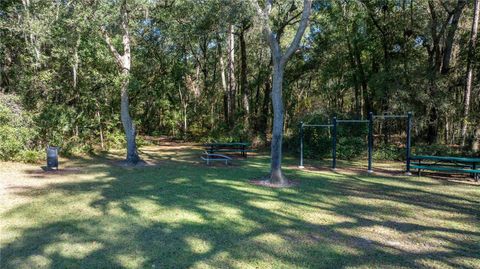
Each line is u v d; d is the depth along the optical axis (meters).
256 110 23.42
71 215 5.69
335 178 9.70
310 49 19.86
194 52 26.86
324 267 3.78
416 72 15.04
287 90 22.03
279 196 7.30
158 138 26.59
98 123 16.05
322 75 20.88
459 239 4.73
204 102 28.16
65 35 11.70
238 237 4.71
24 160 11.80
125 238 4.63
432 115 15.73
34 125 12.65
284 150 16.58
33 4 11.53
